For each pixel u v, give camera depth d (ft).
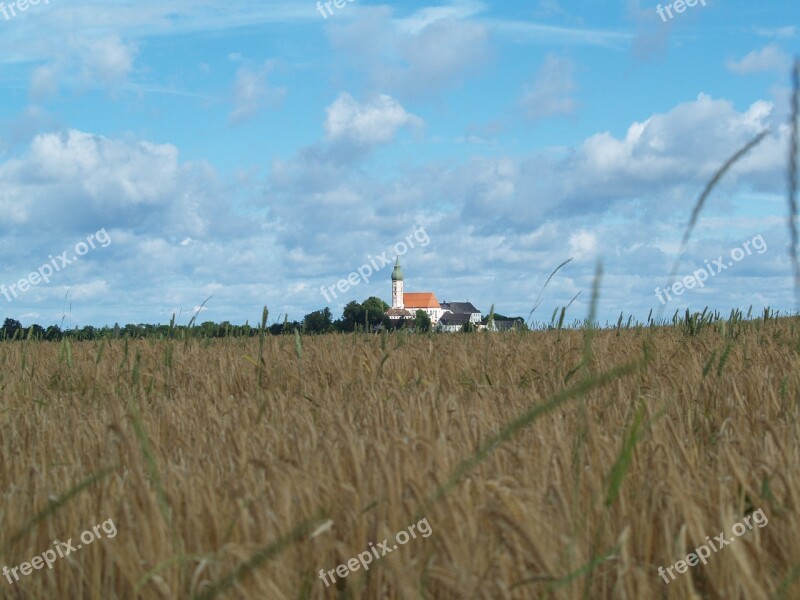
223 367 44.37
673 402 28.32
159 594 13.89
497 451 18.93
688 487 16.81
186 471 18.97
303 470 17.16
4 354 51.98
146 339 59.00
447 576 12.50
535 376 37.68
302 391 36.06
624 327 58.13
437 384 34.86
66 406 33.14
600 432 22.49
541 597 13.15
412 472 16.26
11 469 22.18
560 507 15.24
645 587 13.10
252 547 13.70
